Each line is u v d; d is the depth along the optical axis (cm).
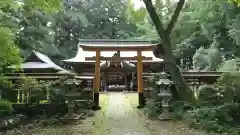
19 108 848
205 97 848
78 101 966
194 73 1105
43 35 2206
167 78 852
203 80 1082
